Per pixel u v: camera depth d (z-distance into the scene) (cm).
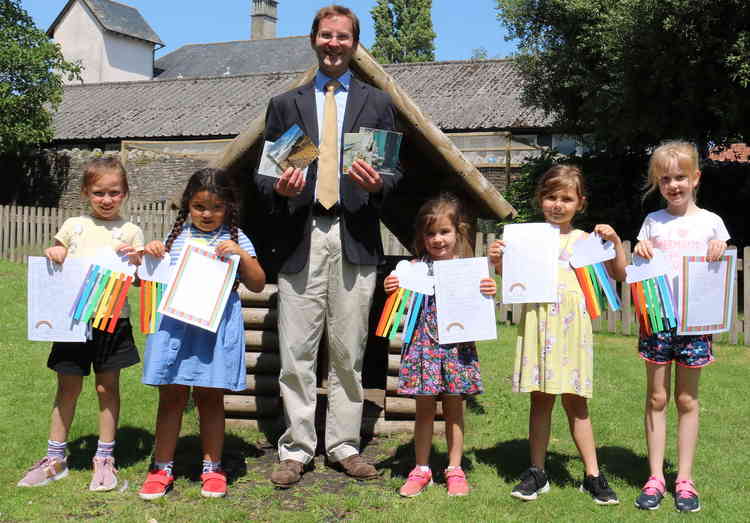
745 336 838
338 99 429
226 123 2181
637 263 394
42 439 470
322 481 418
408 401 504
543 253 395
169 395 393
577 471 437
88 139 2242
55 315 390
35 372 629
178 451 464
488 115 1842
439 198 422
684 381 391
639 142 1369
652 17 1084
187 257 387
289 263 415
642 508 379
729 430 516
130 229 415
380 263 430
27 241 1412
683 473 390
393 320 411
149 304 386
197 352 385
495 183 1772
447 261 402
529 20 1451
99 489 393
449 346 400
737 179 1412
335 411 430
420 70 2217
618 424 527
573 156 1518
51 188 2088
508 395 605
